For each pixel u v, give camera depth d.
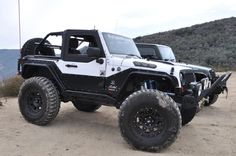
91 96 6.72
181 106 6.05
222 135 6.98
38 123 7.04
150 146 5.66
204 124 7.99
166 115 5.59
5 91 11.34
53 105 6.94
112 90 6.46
